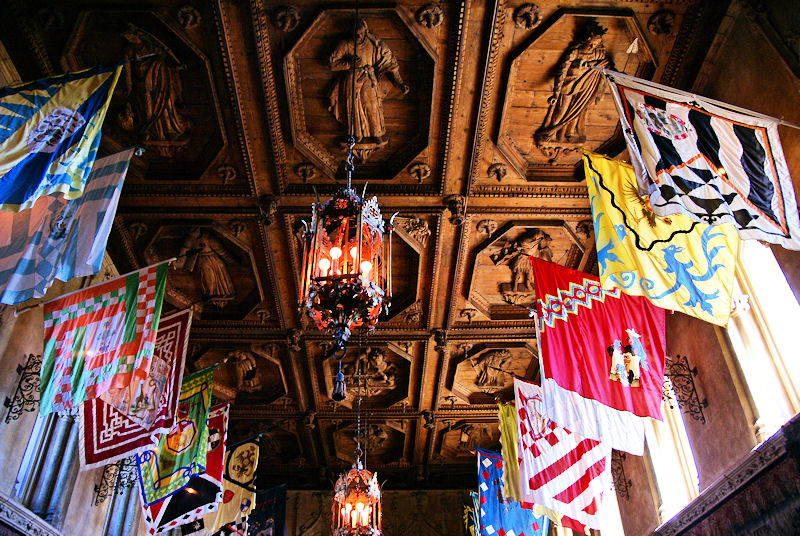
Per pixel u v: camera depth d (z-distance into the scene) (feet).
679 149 26.55
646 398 32.94
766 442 29.63
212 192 40.65
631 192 30.81
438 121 37.14
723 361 35.35
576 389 33.32
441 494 70.03
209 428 46.68
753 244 33.73
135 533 49.70
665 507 42.11
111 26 32.58
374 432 65.05
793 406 30.53
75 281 40.16
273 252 45.06
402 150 39.37
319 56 34.32
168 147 38.37
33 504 35.63
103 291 32.50
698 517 36.24
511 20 32.30
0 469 32.17
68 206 25.94
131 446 32.48
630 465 47.42
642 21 32.22
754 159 26.02
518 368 56.80
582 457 41.11
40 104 23.98
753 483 31.40
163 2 31.42
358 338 52.70
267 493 63.16
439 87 35.35
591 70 34.58
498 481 55.16
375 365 56.18
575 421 33.19
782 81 28.89
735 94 32.37
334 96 35.96
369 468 70.69
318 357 55.11
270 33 32.81
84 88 25.02
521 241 44.75
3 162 22.38
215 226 42.93
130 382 29.91
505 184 40.91
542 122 37.40
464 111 36.52
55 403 29.30
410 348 54.24
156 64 34.22
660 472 43.70
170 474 40.24
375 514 50.85
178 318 36.73
